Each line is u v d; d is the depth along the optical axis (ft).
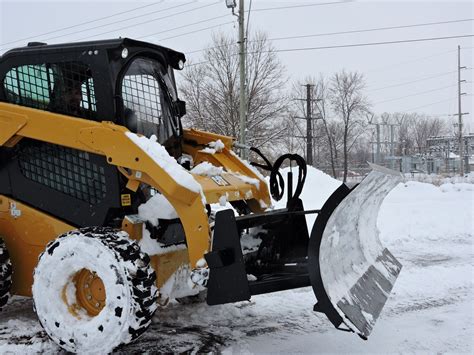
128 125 13.33
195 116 88.38
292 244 14.20
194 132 16.72
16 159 13.74
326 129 140.26
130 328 10.46
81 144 12.28
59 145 13.19
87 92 13.01
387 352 11.96
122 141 11.79
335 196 10.61
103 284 11.21
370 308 11.55
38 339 12.52
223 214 11.09
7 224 13.80
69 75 13.23
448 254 22.43
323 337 12.98
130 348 12.08
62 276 11.37
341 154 176.24
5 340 12.46
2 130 13.25
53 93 13.44
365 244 13.73
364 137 213.46
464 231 27.14
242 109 62.23
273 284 11.50
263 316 14.58
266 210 15.05
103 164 12.64
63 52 13.23
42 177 13.47
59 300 11.40
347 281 11.73
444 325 13.83
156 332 13.17
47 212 13.41
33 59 13.65
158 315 14.47
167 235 12.85
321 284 10.44
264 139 88.33
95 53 12.83
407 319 14.33
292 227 14.12
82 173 12.95
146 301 10.59
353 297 11.33
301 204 14.23
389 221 29.60
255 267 13.84
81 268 11.18
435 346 12.32
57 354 11.66
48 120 12.71
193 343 12.44
